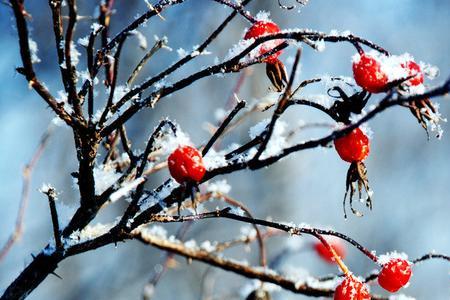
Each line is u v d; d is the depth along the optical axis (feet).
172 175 2.02
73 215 2.16
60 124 2.12
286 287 2.44
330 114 2.03
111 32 4.44
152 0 4.48
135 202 2.05
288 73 2.18
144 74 4.61
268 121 2.13
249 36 2.11
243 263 2.47
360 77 2.01
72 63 2.05
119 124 2.07
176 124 2.05
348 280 2.10
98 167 2.25
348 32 2.02
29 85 2.00
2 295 2.09
